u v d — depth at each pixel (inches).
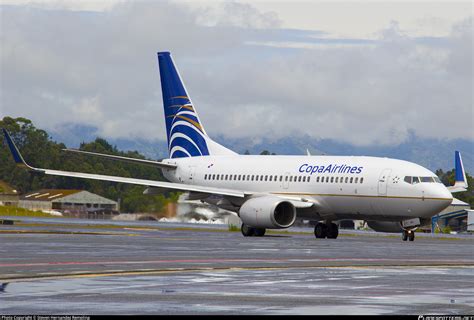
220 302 2285.9
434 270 3371.1
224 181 7746.1
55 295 2389.3
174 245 4950.8
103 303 2235.5
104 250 4311.0
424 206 6368.1
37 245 4655.5
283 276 3014.3
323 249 4849.9
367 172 6678.2
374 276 3058.6
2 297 2338.8
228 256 4030.5
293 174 7199.8
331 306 2230.6
